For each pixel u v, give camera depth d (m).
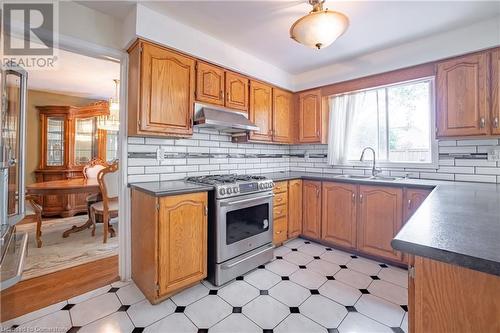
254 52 2.73
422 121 2.70
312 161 3.60
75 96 4.86
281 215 2.87
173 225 1.83
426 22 2.09
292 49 2.66
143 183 2.20
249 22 2.13
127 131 2.15
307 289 1.99
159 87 2.05
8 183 1.54
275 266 2.41
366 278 2.17
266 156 3.55
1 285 0.85
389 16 2.00
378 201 2.46
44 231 3.51
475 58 2.11
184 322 1.60
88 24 1.93
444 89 2.26
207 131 2.82
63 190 3.01
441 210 1.08
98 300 1.84
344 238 2.73
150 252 1.81
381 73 2.72
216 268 2.04
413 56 2.45
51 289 1.98
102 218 3.54
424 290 0.69
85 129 4.84
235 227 2.20
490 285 0.59
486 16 2.00
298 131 3.49
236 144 3.15
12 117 1.61
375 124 3.01
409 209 2.25
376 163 2.96
